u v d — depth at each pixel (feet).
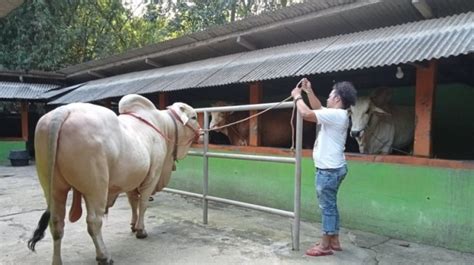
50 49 38.58
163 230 12.80
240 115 19.06
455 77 16.85
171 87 18.12
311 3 14.94
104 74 31.45
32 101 33.30
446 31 11.37
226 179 17.34
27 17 37.96
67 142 8.36
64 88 31.86
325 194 10.23
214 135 22.49
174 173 19.94
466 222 10.53
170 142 12.75
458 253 10.50
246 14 40.75
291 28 17.35
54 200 8.99
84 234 12.21
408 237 11.69
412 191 11.59
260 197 15.93
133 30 49.96
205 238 11.93
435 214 11.11
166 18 44.55
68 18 42.96
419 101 11.54
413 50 10.82
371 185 12.56
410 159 11.62
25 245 11.07
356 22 16.03
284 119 18.35
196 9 39.40
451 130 17.54
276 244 11.34
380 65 10.80
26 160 31.09
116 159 9.32
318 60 13.32
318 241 11.64
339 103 10.39
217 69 17.88
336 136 10.10
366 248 10.97
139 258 10.14
